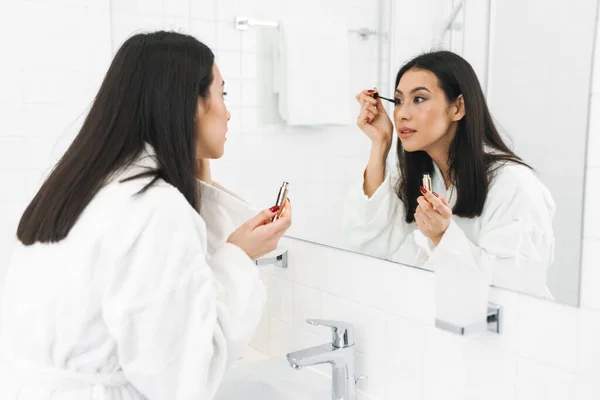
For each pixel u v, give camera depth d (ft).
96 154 3.20
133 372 2.92
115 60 3.37
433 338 3.61
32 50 6.17
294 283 4.72
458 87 3.32
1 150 6.15
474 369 3.39
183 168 3.31
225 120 3.61
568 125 2.82
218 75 3.57
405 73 3.63
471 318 3.10
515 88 3.03
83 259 2.98
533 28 2.92
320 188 4.39
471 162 3.28
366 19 3.88
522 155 3.02
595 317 2.81
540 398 3.07
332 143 4.23
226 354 3.17
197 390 2.93
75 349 3.09
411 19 3.55
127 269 2.95
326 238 4.37
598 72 2.69
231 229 4.13
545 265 2.97
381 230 3.91
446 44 3.36
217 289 3.31
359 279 4.12
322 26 4.19
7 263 6.31
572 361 2.92
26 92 6.20
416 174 3.62
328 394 4.23
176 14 5.48
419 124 3.56
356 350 4.17
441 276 3.21
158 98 3.26
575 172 2.81
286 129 4.62
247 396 4.33
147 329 2.89
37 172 6.34
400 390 3.86
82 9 6.37
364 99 3.93
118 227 2.97
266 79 4.75
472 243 3.32
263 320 5.10
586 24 2.72
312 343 4.58
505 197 3.13
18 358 3.24
